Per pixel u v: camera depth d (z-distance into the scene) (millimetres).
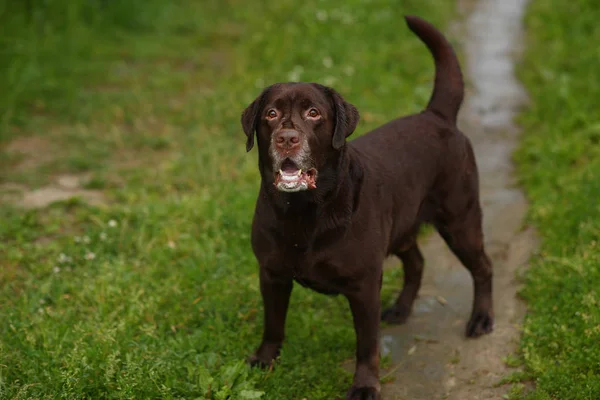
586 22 11125
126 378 4039
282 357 4559
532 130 8195
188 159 7488
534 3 12758
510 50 10836
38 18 11039
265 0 13125
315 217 3883
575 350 4344
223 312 5016
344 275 4008
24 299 5070
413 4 11961
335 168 3877
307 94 3811
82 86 9672
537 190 6660
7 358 4316
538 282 5211
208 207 6359
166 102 9188
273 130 3801
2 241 6129
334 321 5020
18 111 8797
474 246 4910
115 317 4879
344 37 10625
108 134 8328
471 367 4617
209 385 4125
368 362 4254
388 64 9805
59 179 7320
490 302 5043
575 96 8438
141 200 6773
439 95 4902
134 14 12062
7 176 7266
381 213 4145
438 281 5660
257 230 4078
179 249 5820
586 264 5059
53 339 4516
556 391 4164
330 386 4352
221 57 10875
